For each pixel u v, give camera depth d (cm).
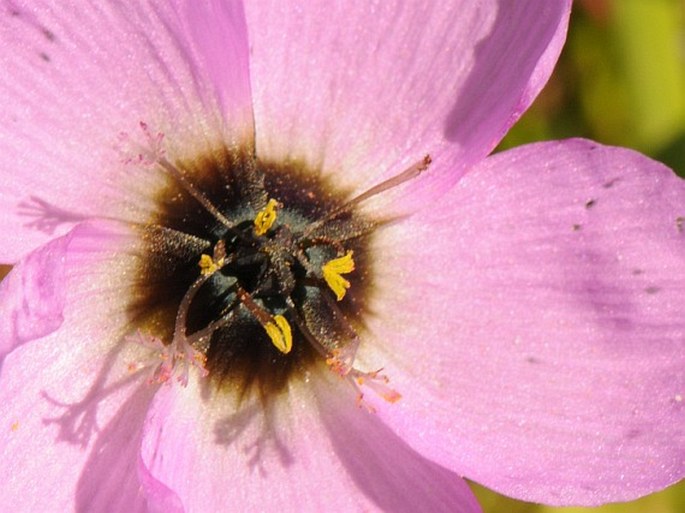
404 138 12
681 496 15
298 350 12
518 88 12
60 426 12
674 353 12
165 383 12
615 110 16
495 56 12
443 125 12
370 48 12
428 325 12
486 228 12
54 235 12
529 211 12
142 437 11
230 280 12
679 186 12
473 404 12
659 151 15
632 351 12
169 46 12
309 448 12
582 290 12
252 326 12
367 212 12
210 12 12
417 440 12
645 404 12
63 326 12
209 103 12
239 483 12
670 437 12
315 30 12
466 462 12
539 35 12
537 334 12
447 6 12
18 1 11
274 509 12
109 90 12
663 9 16
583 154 12
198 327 12
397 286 12
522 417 12
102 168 12
